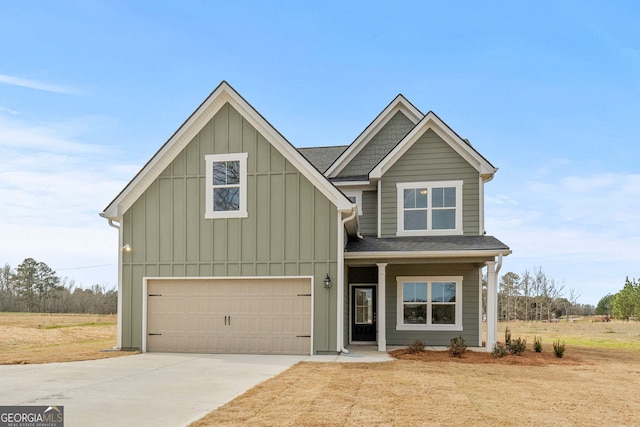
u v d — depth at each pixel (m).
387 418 6.30
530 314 44.09
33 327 23.84
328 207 13.19
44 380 8.99
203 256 13.70
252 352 13.27
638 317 37.59
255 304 13.41
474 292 15.50
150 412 6.52
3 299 55.66
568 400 7.67
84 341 19.81
